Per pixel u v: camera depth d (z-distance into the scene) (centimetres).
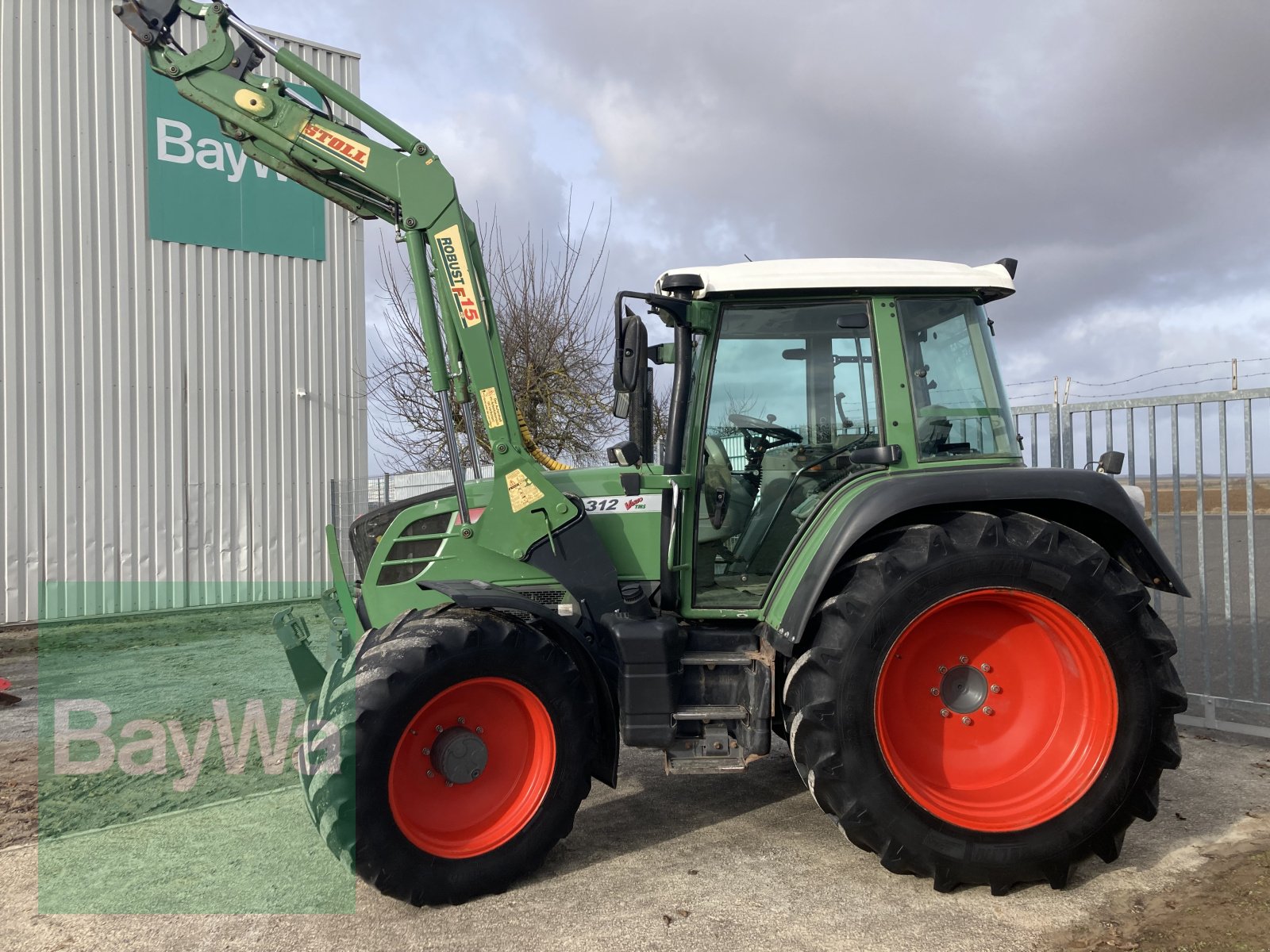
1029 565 296
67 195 928
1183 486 623
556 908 285
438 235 340
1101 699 299
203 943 264
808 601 304
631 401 364
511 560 345
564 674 306
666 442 366
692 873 310
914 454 341
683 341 358
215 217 1017
